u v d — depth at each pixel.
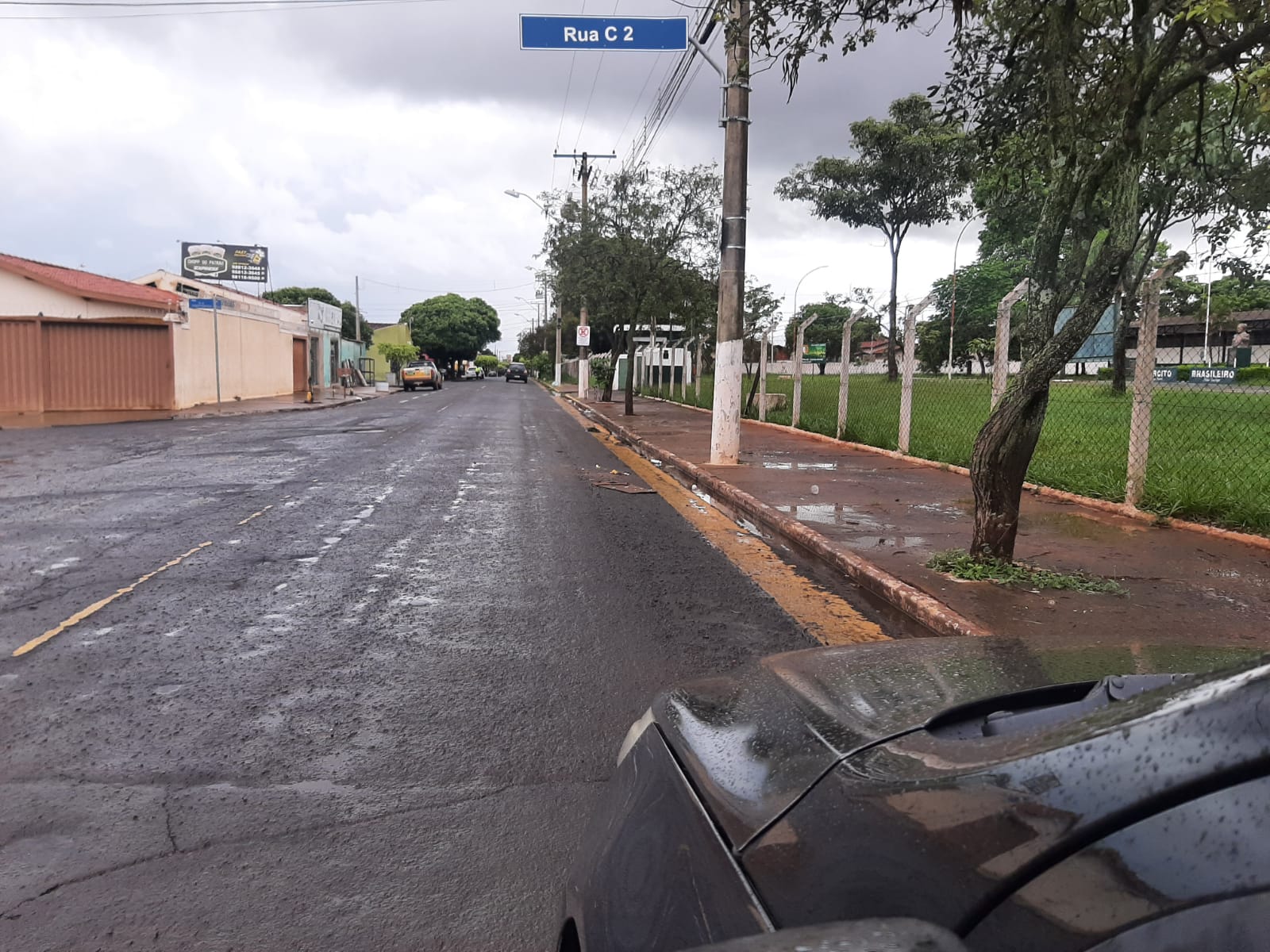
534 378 81.19
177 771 3.62
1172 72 6.10
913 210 37.12
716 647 5.17
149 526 8.59
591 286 23.33
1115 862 0.91
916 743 1.39
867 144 36.72
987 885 1.01
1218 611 5.46
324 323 45.53
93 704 4.28
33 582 6.48
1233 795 0.88
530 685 4.56
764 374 20.73
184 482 11.62
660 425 20.86
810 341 79.06
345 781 3.57
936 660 1.92
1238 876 0.82
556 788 3.53
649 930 1.51
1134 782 0.95
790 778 1.45
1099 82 6.05
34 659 4.87
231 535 8.21
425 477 12.33
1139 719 1.03
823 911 1.19
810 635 5.41
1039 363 6.04
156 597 6.12
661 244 22.52
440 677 4.67
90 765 3.67
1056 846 0.97
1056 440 13.24
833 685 1.79
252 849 3.09
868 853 1.19
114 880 2.90
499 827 3.25
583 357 37.16
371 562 7.22
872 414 18.55
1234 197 9.80
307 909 2.77
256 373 34.06
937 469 12.26
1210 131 7.46
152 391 25.52
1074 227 5.79
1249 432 12.97
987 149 7.02
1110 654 1.90
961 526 8.27
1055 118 5.79
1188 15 4.60
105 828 3.20
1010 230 14.20
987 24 6.23
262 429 20.30
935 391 24.67
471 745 3.88
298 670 4.75
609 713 4.22
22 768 3.63
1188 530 7.83
